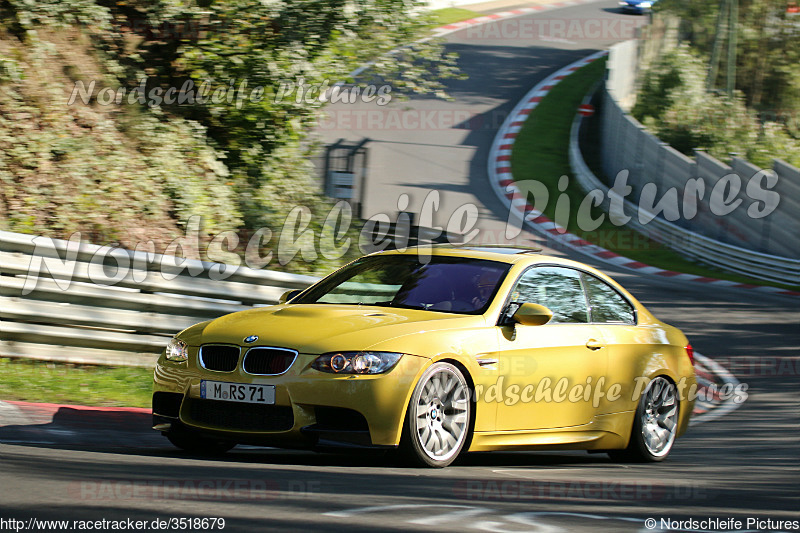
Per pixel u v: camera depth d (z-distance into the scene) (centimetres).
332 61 2275
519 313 1075
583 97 6519
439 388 1012
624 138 4916
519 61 7306
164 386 1041
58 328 1446
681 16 5391
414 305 1122
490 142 5384
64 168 1870
